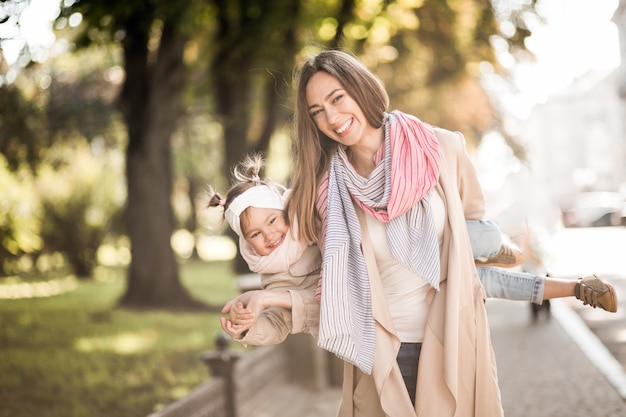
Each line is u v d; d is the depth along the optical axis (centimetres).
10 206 2739
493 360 359
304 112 358
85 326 1634
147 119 1861
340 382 948
